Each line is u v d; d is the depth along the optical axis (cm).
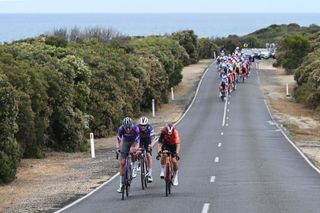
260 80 9881
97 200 2020
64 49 4712
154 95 6650
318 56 8712
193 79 9975
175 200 1944
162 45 9588
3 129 2714
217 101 7356
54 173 2920
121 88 5303
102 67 4900
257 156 3375
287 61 10969
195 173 2692
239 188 2219
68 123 3859
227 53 15325
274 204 1859
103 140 4556
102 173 2814
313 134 4831
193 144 4006
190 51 13225
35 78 3409
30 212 1858
